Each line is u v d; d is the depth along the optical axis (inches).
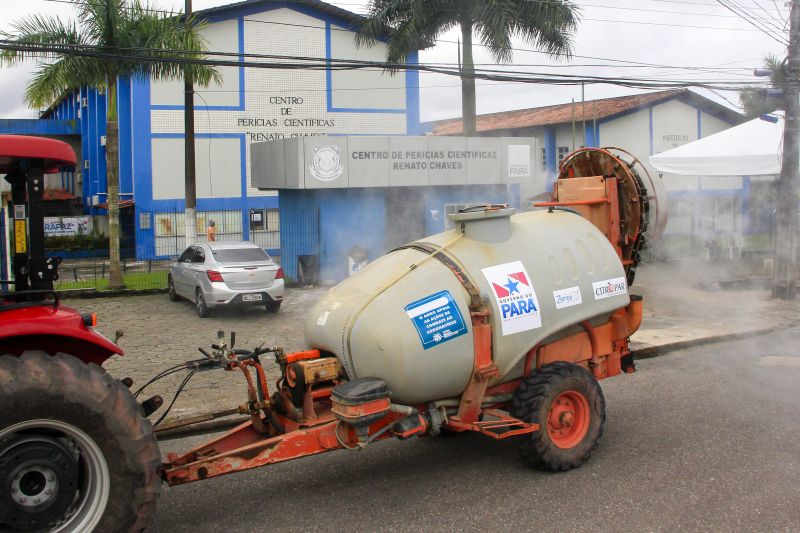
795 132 556.7
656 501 203.3
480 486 216.8
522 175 802.8
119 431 159.0
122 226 1112.8
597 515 195.0
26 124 1267.2
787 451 243.4
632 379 347.9
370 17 802.2
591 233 247.1
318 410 212.7
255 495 213.9
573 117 1011.9
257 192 1075.3
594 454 242.4
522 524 190.5
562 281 230.4
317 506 205.0
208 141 1048.8
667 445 250.7
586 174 278.1
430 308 205.9
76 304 602.2
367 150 721.0
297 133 1091.9
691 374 357.7
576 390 227.0
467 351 208.8
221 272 519.8
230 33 1053.8
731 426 271.7
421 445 256.5
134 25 649.6
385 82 1127.6
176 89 1029.2
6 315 164.9
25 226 189.5
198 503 208.5
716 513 194.9
